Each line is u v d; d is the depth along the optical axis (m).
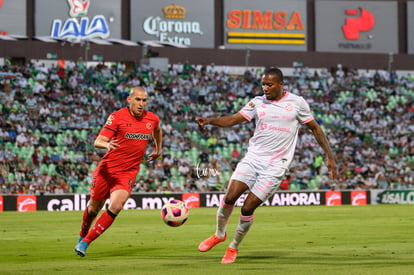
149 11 61.25
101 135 13.21
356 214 31.59
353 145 53.91
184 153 48.75
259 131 12.62
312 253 14.39
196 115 53.41
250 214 12.39
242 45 64.00
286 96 12.60
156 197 37.34
